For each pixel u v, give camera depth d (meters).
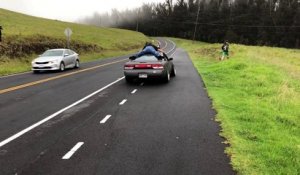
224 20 147.25
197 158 6.01
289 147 6.82
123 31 105.44
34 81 17.28
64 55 23.66
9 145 6.83
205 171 5.43
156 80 16.70
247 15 142.00
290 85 16.11
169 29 185.62
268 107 11.12
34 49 33.94
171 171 5.43
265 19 132.00
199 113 9.62
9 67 25.28
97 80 17.39
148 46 16.70
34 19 69.06
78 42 45.75
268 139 7.42
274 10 138.38
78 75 19.94
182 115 9.38
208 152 6.33
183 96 12.37
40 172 5.42
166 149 6.51
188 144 6.81
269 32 128.25
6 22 51.66
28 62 29.72
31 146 6.75
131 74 15.48
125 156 6.12
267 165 5.72
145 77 15.35
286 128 9.00
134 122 8.62
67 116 9.36
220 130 7.86
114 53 48.22
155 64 15.28
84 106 10.73
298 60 38.97
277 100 12.23
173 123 8.52
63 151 6.43
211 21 155.12
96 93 13.27
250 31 138.00
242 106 10.70
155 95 12.62
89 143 6.91
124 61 32.34
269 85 15.34
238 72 19.67
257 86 15.23
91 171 5.44
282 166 5.71
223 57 29.72
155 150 6.45
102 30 87.38
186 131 7.78
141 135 7.46
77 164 5.74
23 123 8.62
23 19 62.94
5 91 13.93
